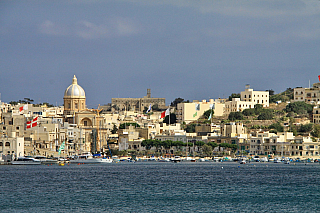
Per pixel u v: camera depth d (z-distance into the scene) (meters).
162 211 188.12
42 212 185.75
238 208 193.75
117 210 189.50
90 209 191.12
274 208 194.12
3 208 191.75
